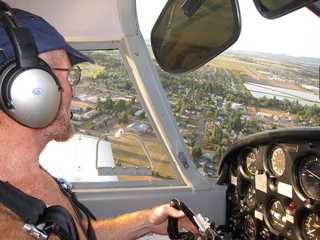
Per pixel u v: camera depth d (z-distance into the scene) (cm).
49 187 33
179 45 48
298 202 59
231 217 79
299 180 59
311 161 57
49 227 25
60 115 31
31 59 26
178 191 77
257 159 68
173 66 52
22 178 29
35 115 26
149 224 47
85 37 60
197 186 77
